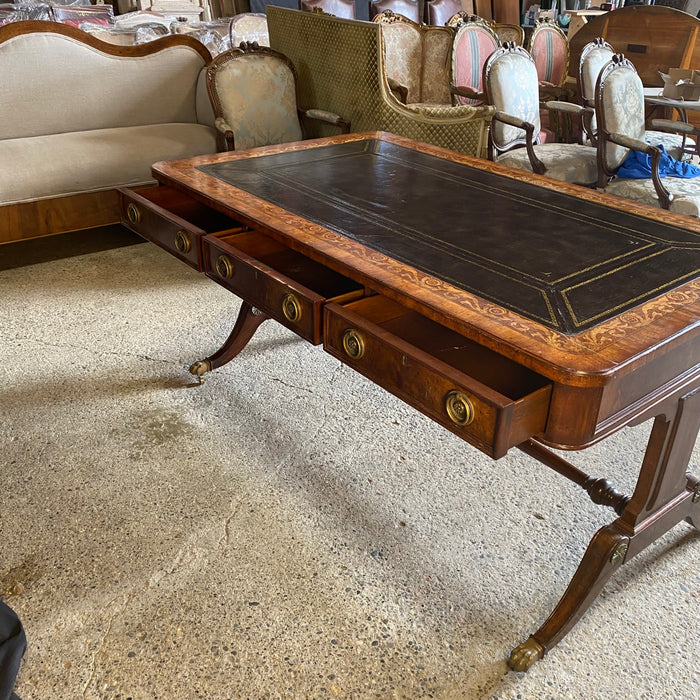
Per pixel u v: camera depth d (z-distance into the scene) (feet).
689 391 4.45
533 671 4.67
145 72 11.80
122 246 11.34
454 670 4.67
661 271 4.67
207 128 12.01
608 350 3.68
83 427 6.93
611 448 6.89
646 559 5.58
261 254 6.04
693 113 15.47
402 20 15.90
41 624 4.90
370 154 7.43
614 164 10.79
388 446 6.83
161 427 6.98
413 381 4.03
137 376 7.79
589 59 12.22
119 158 10.41
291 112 11.89
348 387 7.75
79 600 5.09
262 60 11.53
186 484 6.24
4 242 9.77
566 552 5.65
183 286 9.97
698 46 16.02
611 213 5.78
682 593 5.28
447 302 4.17
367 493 6.21
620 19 17.06
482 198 6.11
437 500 6.16
